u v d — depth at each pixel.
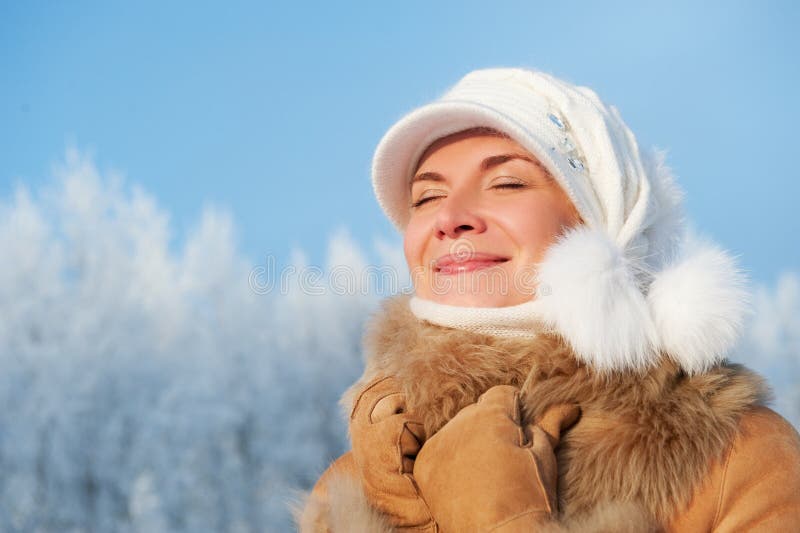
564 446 1.17
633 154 1.42
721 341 1.14
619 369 1.16
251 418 18.02
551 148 1.31
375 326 1.48
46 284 16.11
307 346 19.31
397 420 1.25
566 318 1.17
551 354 1.21
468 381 1.24
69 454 14.95
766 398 1.21
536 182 1.34
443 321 1.31
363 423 1.30
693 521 1.08
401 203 1.64
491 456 1.09
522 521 1.03
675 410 1.13
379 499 1.26
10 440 14.77
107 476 15.28
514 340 1.26
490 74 1.51
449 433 1.17
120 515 15.34
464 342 1.27
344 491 1.28
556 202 1.33
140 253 18.83
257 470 17.39
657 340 1.16
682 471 1.09
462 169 1.38
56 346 15.41
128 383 16.17
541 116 1.37
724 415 1.12
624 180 1.36
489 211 1.33
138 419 16.11
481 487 1.08
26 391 15.12
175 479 15.96
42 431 14.93
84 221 17.61
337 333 19.27
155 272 18.73
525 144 1.31
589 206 1.31
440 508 1.13
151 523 15.12
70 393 15.27
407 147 1.51
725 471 1.09
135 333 16.89
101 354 15.87
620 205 1.33
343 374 19.08
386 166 1.56
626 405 1.15
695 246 1.30
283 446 17.62
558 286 1.17
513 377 1.24
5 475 14.68
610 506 1.07
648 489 1.09
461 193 1.36
